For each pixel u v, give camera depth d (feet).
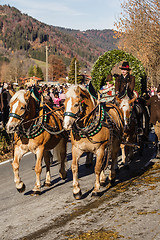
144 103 28.91
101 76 31.24
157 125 27.73
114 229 13.25
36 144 19.11
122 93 22.45
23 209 17.28
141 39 58.80
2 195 20.52
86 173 23.99
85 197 18.19
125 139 22.25
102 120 17.48
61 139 22.21
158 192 17.07
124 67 23.26
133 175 22.08
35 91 20.02
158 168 23.12
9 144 38.27
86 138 17.25
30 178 24.26
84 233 13.21
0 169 28.58
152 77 72.49
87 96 17.24
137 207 15.33
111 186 19.93
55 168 27.09
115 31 66.54
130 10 55.57
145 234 12.40
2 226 15.17
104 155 18.10
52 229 14.10
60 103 44.98
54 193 19.63
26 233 14.01
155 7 52.60
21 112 17.80
